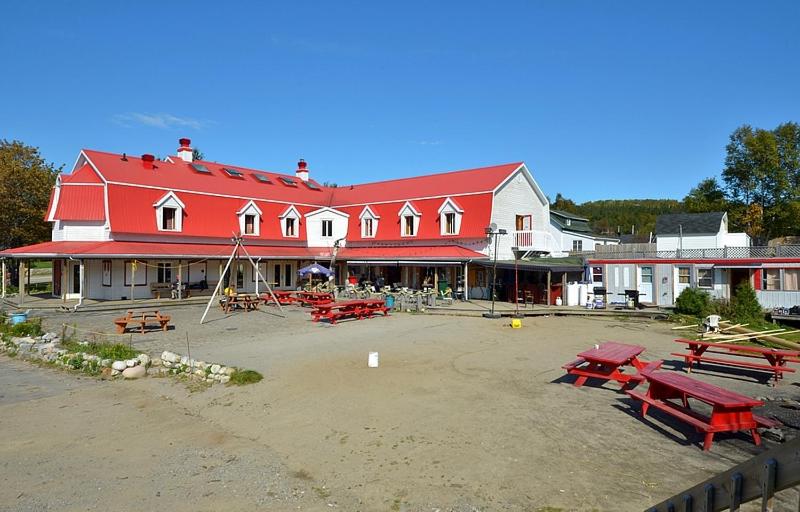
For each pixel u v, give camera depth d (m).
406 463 6.81
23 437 8.30
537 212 37.06
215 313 24.64
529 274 30.61
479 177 35.34
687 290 23.50
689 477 6.24
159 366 12.80
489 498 5.80
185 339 16.91
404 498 5.88
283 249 37.12
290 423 8.58
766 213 50.97
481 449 7.20
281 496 6.06
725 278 27.08
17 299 30.69
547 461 6.76
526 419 8.45
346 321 21.59
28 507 5.95
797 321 21.83
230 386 10.95
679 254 30.30
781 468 2.60
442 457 6.96
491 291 31.58
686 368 12.57
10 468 7.08
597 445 7.30
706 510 3.30
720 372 12.16
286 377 11.49
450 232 33.38
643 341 16.33
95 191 30.41
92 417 9.29
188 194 33.84
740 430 7.86
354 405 9.38
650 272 29.53
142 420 9.06
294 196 41.19
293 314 24.31
